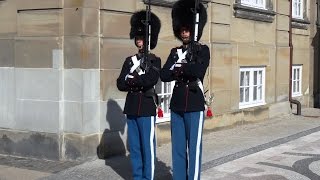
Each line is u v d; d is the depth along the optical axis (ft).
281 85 43.50
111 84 25.95
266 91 41.32
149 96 20.52
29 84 26.04
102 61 25.43
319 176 23.06
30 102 26.08
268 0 40.93
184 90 19.60
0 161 25.86
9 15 26.45
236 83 36.83
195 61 19.31
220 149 28.76
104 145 25.86
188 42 19.80
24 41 26.04
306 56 50.08
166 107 30.71
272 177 22.77
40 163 25.36
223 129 35.45
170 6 29.81
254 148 29.01
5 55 26.73
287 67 44.32
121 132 26.71
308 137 33.12
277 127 37.35
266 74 41.27
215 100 34.27
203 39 32.89
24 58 26.09
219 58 34.53
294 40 47.52
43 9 25.34
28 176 22.95
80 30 24.47
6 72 26.78
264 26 40.60
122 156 26.50
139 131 20.67
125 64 20.88
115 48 26.02
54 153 25.59
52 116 25.49
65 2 24.75
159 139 29.73
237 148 29.01
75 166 24.52
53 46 25.21
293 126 37.88
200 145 19.67
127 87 20.66
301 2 48.98
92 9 24.70
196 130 19.61
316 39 51.01
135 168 20.77
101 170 23.82
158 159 26.27
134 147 20.75
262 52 40.45
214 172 23.53
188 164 19.93
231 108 36.29
